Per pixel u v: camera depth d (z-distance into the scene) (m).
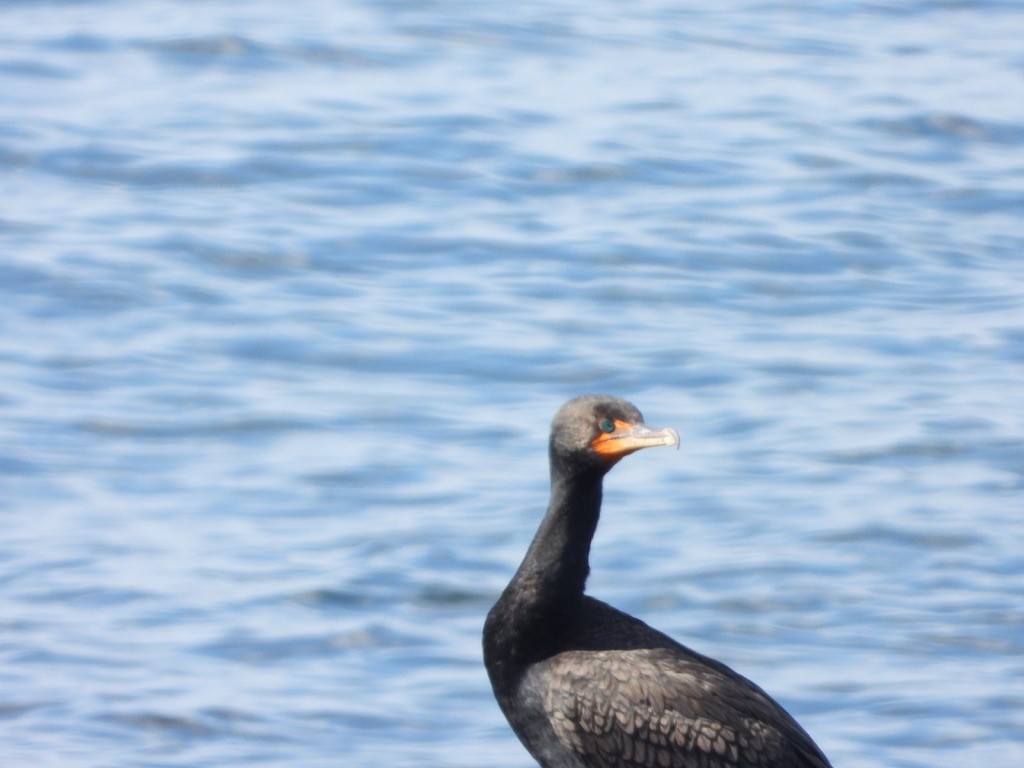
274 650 13.20
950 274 20.88
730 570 14.28
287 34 29.67
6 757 11.63
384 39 29.80
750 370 18.17
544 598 8.93
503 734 12.03
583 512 8.96
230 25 30.03
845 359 18.45
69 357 18.42
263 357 18.55
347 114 25.89
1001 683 12.58
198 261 20.77
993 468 16.00
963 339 18.94
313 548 14.79
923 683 12.59
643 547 14.73
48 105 25.94
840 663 12.95
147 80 27.39
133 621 13.55
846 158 24.59
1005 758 11.55
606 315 19.56
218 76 27.69
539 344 18.78
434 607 13.87
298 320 19.36
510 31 30.83
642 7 33.22
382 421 17.17
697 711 8.56
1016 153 25.11
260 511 15.48
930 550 14.58
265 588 14.14
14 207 22.33
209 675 12.83
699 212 22.53
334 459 16.34
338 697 12.55
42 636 13.31
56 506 15.50
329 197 22.86
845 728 12.03
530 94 27.16
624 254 21.17
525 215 22.42
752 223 22.22
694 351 18.67
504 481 15.92
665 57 29.69
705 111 26.62
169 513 15.41
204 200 22.66
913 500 15.41
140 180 23.28
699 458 16.44
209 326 19.19
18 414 17.11
